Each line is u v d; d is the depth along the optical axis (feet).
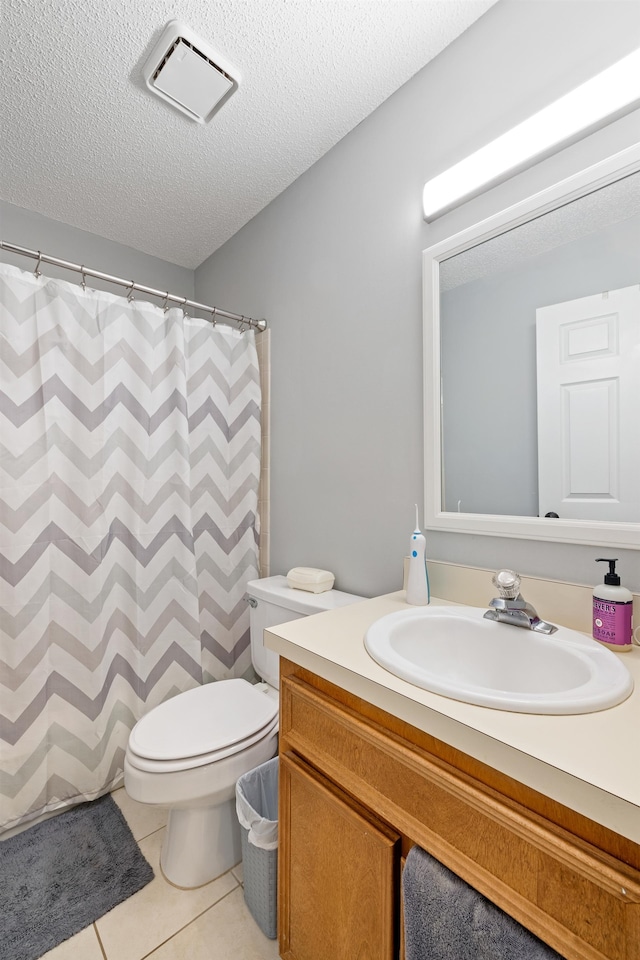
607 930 1.56
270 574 6.27
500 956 1.78
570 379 3.26
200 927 3.63
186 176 5.68
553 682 2.71
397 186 4.47
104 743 5.14
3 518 4.57
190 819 4.09
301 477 5.73
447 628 3.30
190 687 5.67
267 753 4.16
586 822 1.65
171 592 5.62
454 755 2.09
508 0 3.59
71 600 4.95
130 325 5.48
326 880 2.76
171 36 3.80
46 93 4.36
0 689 4.53
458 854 2.01
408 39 3.93
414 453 4.31
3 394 4.58
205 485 6.09
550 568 3.35
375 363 4.71
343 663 2.63
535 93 3.42
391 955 2.30
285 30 3.80
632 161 2.89
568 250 3.27
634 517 2.96
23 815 4.60
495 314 3.68
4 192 5.92
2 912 3.70
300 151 5.28
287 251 5.94
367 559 4.80
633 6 2.95
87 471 5.04
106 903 3.81
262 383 6.44
